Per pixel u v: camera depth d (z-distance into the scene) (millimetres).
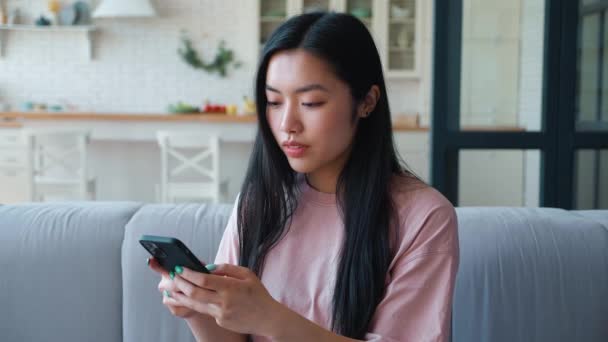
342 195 1010
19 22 5574
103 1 5246
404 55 5723
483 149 2656
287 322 814
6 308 1424
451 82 2625
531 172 2705
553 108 2635
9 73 5637
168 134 4367
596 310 1376
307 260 1009
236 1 5699
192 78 5758
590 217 1521
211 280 790
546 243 1411
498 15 2613
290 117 916
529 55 2641
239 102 5809
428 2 5605
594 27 2643
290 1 5586
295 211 1041
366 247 946
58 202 1599
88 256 1438
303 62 901
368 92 967
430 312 905
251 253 1041
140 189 5379
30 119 4723
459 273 1400
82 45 5656
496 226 1441
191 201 4809
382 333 903
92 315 1426
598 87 2678
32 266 1432
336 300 945
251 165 1071
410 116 5156
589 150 2684
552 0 2596
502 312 1377
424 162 4961
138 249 1430
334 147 928
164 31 5707
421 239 934
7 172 4734
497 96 2648
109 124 4727
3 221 1484
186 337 1396
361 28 957
